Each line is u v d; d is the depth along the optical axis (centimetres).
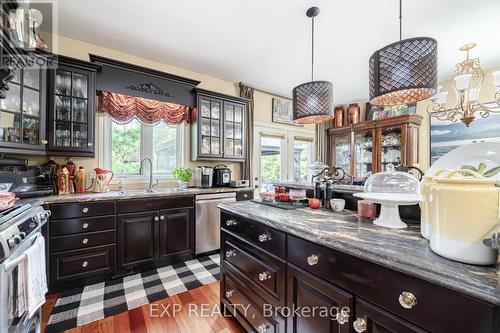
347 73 344
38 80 204
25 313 112
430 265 68
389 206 117
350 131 446
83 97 230
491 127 324
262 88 409
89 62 228
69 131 227
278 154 450
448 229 73
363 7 199
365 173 432
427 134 384
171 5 196
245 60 301
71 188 232
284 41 254
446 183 78
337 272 93
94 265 211
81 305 182
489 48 270
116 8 200
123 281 221
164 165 317
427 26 226
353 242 89
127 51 277
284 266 119
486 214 68
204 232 284
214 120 331
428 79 122
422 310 68
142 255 237
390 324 75
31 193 195
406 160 365
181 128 326
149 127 304
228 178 338
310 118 210
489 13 207
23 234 113
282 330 119
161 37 247
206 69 329
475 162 111
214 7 199
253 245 142
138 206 235
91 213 209
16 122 193
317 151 495
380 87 133
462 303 60
